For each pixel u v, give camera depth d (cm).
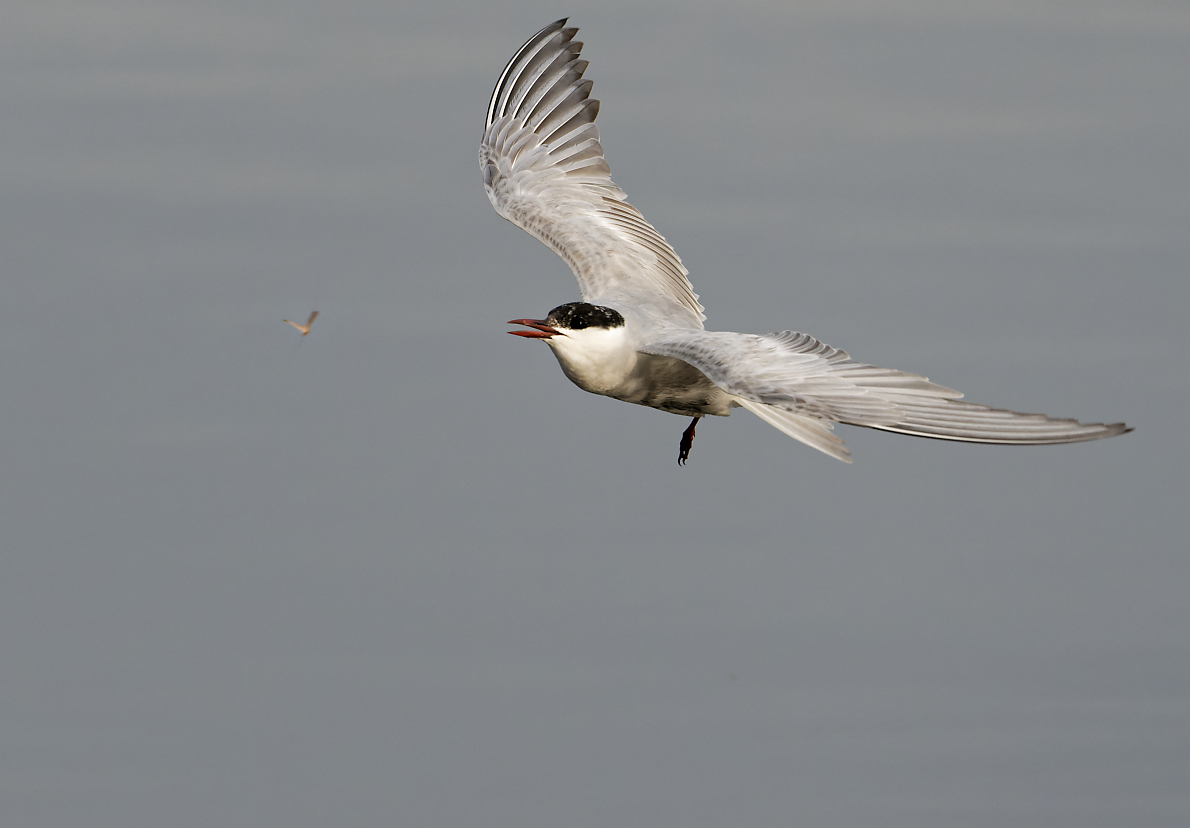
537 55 1788
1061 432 1090
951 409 1136
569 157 1736
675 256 1656
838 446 1140
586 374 1448
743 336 1327
